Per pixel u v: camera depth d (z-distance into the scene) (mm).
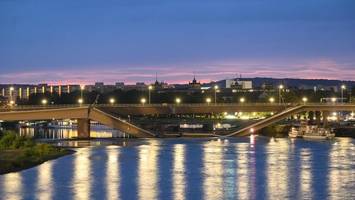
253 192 137250
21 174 164125
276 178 157750
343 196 132750
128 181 152375
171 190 139625
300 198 130625
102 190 139250
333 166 182875
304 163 191125
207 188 142375
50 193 135000
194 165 186125
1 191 137125
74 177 158875
